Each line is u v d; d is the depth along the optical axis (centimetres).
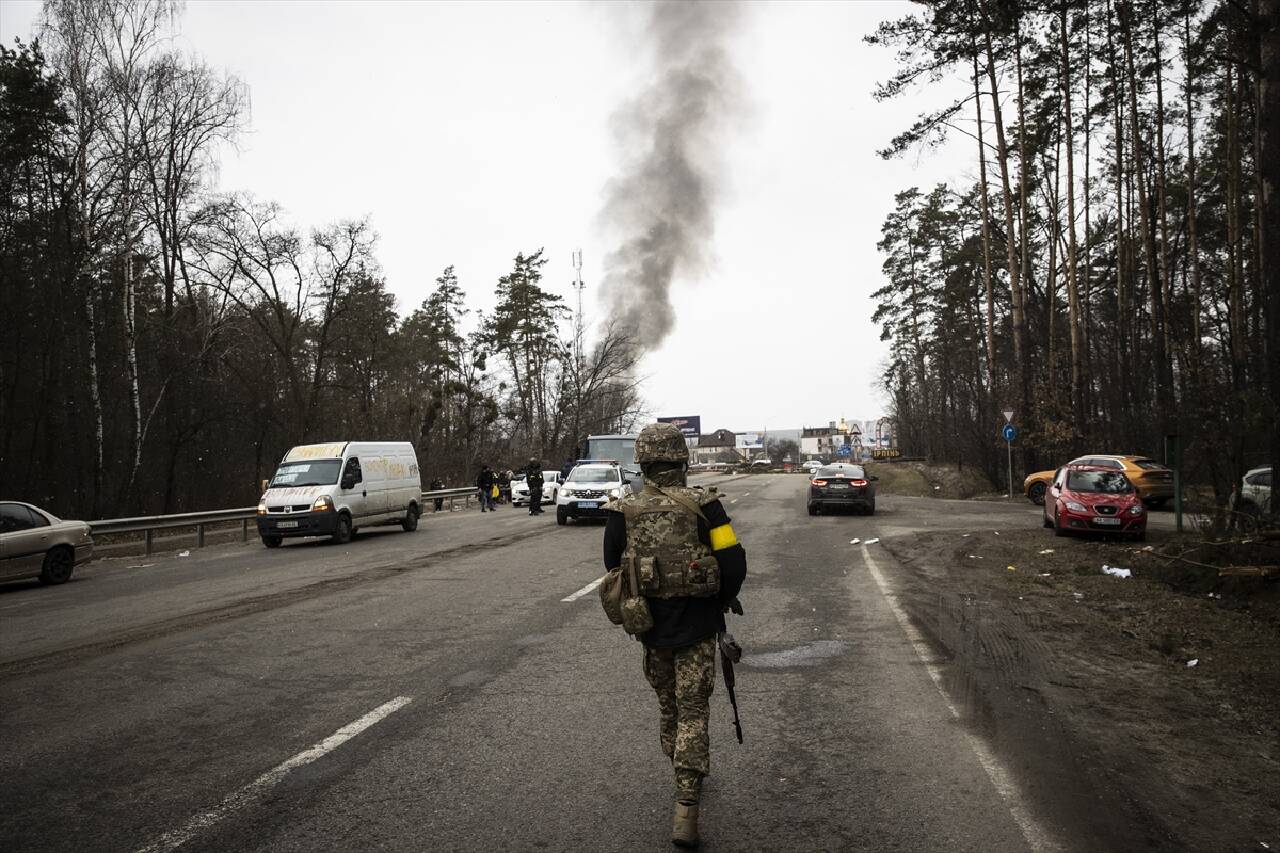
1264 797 401
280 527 1798
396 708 551
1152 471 2242
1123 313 3272
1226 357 1645
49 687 625
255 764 451
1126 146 3434
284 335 3503
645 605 360
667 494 372
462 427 5194
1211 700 567
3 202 2609
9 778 436
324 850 347
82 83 2486
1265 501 1159
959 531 1772
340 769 441
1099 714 534
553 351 5562
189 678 644
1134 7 2556
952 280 4728
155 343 3034
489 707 551
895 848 346
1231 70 2614
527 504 3519
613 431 5353
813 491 2273
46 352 2686
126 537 2370
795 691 586
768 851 343
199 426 3123
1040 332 3953
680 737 355
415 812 385
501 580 1159
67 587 1305
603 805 391
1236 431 1088
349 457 1923
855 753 461
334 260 3591
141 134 2641
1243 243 3034
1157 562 1166
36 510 1364
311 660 697
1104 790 408
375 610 934
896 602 944
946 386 5272
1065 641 746
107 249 2661
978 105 2911
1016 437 3042
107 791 415
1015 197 3797
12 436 2869
